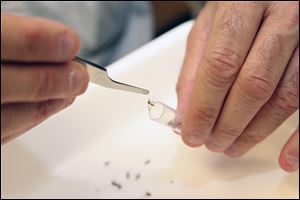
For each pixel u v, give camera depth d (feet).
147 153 1.21
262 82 0.98
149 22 1.79
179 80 1.14
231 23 1.03
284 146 1.12
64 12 1.61
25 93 0.69
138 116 1.24
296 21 1.07
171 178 1.17
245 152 1.15
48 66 0.69
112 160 1.21
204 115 1.02
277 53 1.01
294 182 1.14
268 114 1.06
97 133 1.23
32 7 1.57
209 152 1.19
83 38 1.67
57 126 1.19
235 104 1.00
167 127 1.22
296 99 1.04
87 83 0.73
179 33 1.29
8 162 1.17
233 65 0.98
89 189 1.19
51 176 1.21
